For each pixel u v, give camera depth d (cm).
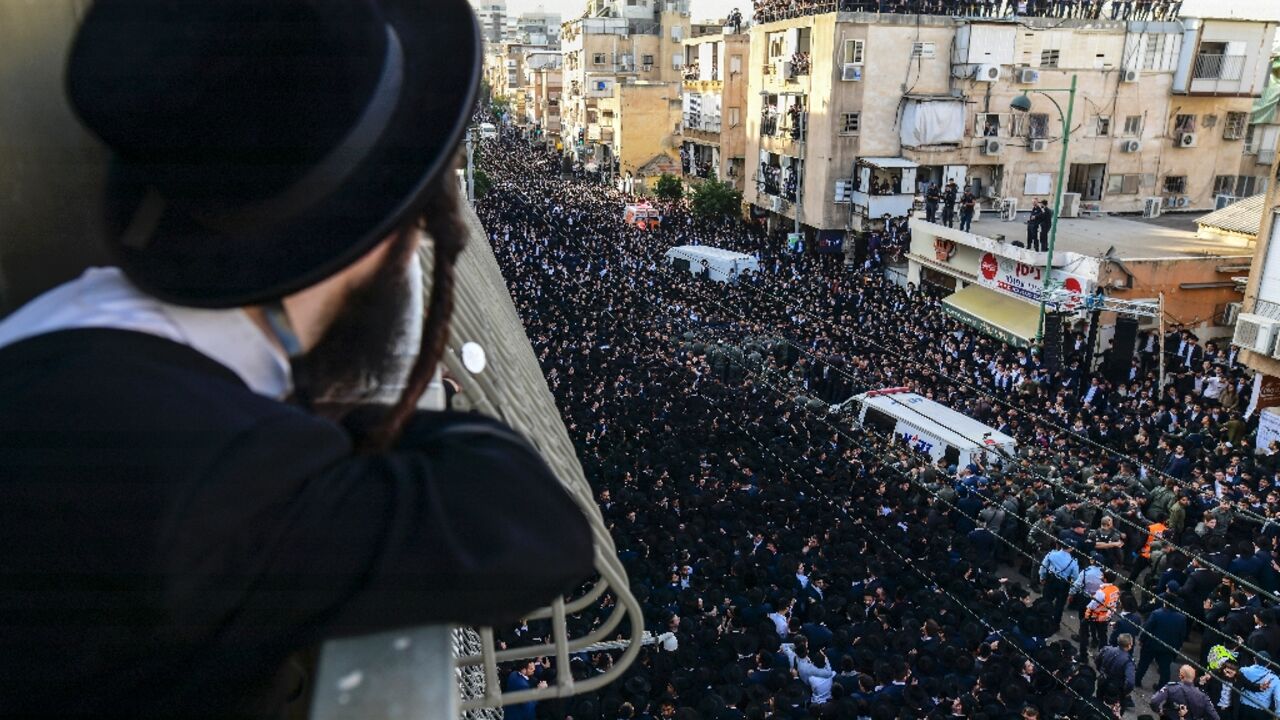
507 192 5991
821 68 3691
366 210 68
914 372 2356
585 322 2747
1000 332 2744
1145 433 1916
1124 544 1508
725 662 1047
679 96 6316
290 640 68
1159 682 1227
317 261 67
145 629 62
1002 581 1411
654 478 1584
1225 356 2534
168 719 66
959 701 947
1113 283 2559
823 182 3744
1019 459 1766
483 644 159
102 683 63
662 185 5234
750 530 1439
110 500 60
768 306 2994
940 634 1098
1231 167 3916
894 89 3653
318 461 68
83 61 66
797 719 901
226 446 63
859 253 3809
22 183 118
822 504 1544
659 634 1030
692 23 7762
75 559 59
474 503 71
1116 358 2459
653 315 2906
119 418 61
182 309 70
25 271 119
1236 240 3012
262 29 66
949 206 3216
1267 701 1036
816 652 1061
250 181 66
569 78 8288
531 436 182
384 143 69
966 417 1916
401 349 79
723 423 1927
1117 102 3728
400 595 66
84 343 66
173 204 67
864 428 1964
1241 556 1345
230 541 62
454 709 77
